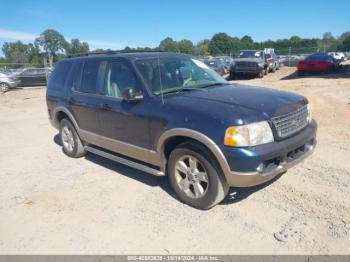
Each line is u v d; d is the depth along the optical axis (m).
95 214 3.90
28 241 3.45
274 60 24.61
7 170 5.59
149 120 4.01
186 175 3.86
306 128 3.97
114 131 4.67
